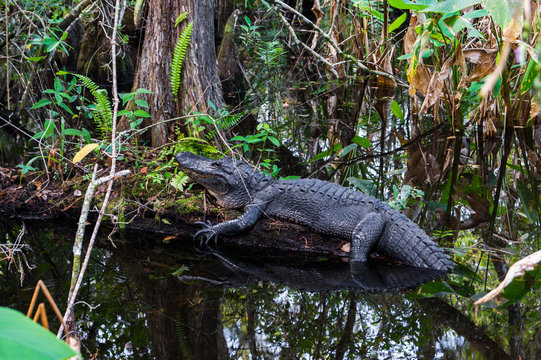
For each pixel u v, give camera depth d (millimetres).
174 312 3182
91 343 2766
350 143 6645
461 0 4410
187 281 3658
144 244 4383
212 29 5410
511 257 3988
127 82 8266
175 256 4141
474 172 5562
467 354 2688
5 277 3615
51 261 3922
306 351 2736
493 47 5449
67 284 3504
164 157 5086
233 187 4602
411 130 7016
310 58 9773
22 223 4754
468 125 6840
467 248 4180
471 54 5387
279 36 10375
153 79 5191
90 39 7859
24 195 4914
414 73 5762
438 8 4492
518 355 2658
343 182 5508
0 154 5816
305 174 5695
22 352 896
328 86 8594
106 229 4660
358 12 7844
